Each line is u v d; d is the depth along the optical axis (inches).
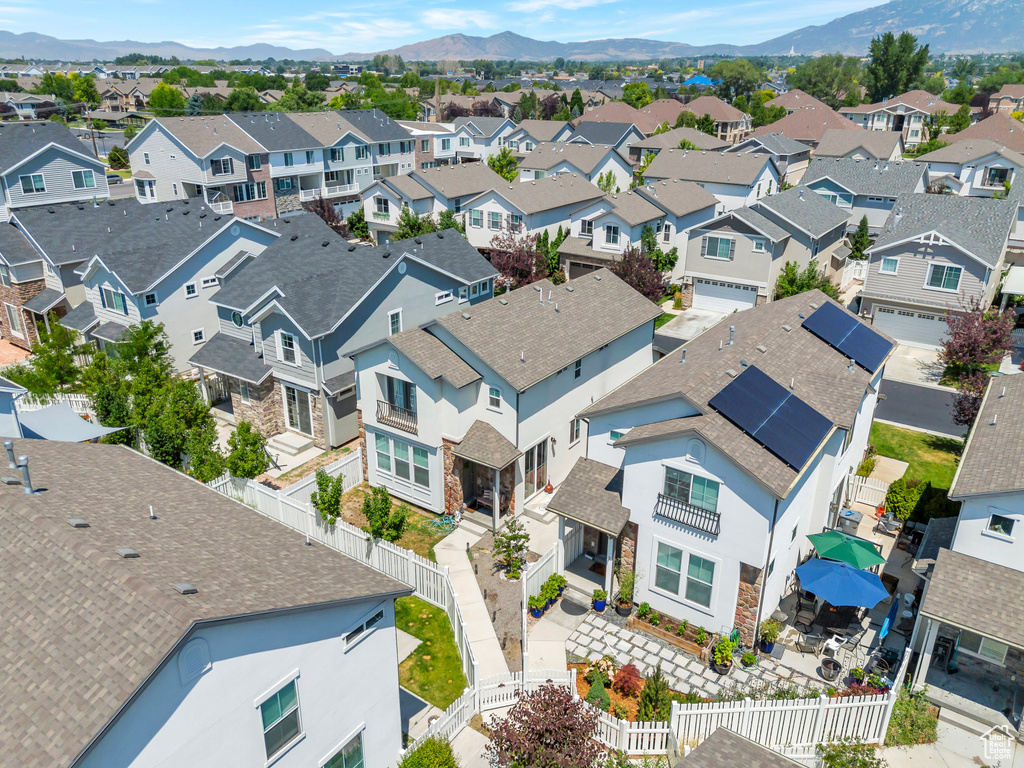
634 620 842.2
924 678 718.5
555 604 880.3
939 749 658.2
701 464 753.0
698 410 773.3
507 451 996.6
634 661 783.7
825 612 848.3
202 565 512.7
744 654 771.4
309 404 1262.3
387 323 1350.9
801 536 877.2
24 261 1622.8
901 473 1170.6
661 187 2284.7
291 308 1197.1
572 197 2452.0
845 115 5260.8
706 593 795.4
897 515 1000.9
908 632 816.3
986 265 1547.7
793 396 844.0
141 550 508.7
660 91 6648.6
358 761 590.2
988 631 646.5
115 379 1224.2
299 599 493.0
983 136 3814.0
